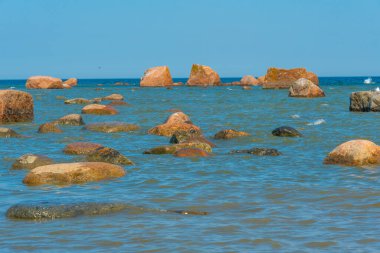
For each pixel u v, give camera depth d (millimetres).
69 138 29312
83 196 15289
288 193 15664
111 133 31719
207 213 13414
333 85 127062
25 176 17484
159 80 114125
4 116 37594
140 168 19938
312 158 22234
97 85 146125
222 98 69500
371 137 29219
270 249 10492
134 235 11445
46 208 13133
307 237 11250
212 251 10398
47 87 109062
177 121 32844
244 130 33219
